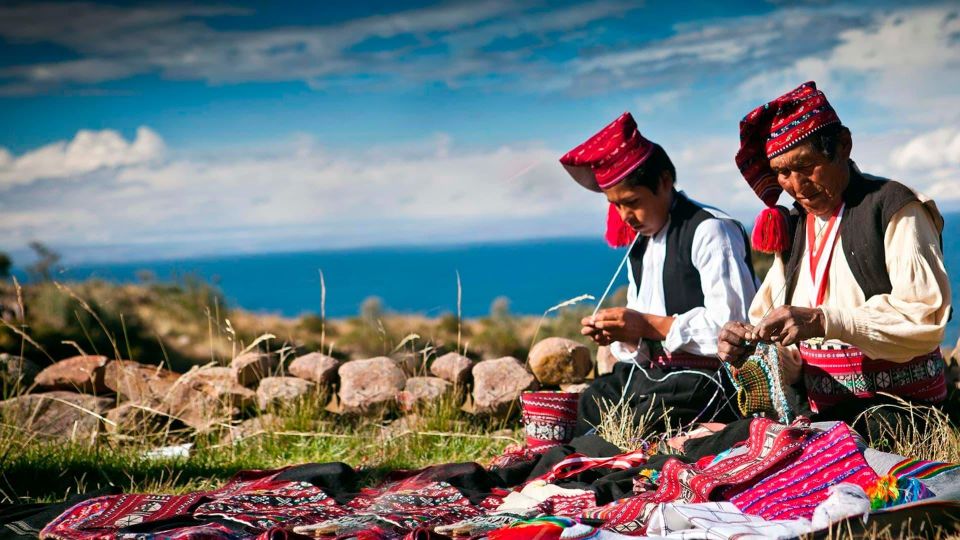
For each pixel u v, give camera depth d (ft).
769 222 11.86
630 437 12.82
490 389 18.12
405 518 9.87
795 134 10.83
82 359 20.79
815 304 11.50
